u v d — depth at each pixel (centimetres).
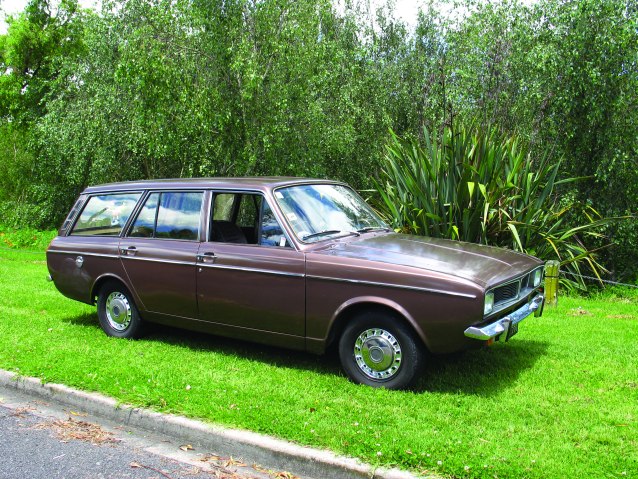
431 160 939
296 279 476
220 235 549
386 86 1733
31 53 2530
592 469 326
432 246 501
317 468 350
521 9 1293
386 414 402
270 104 1316
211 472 360
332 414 402
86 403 449
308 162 1409
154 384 460
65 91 1853
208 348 572
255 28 1302
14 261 1304
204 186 552
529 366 506
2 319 673
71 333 618
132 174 1867
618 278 1296
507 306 445
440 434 369
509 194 927
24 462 372
